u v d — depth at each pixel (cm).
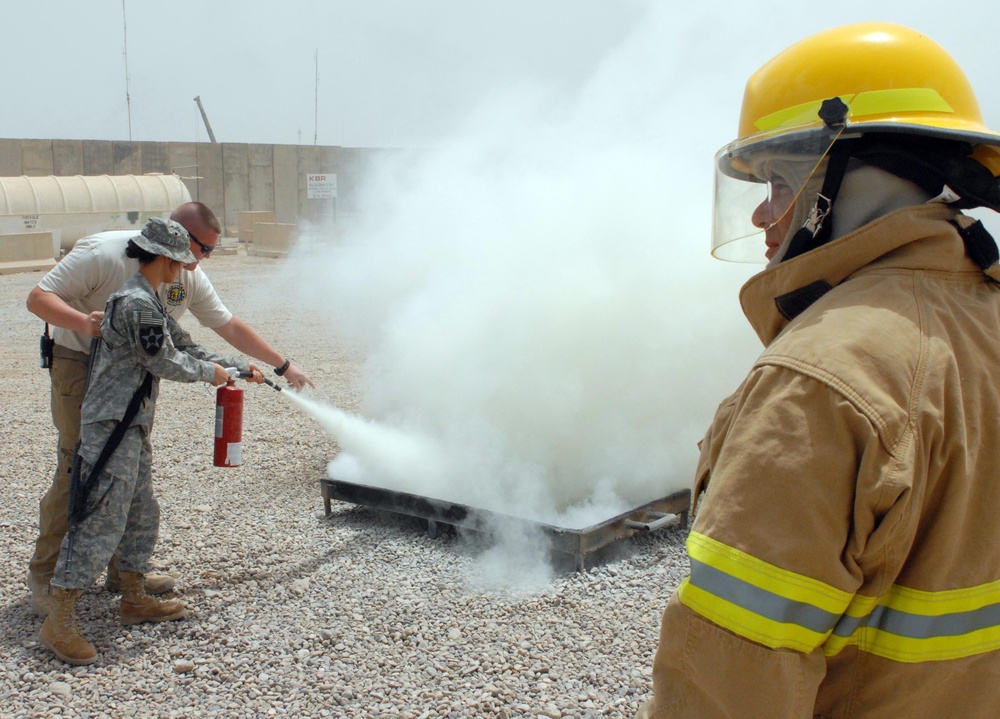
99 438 362
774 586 111
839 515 111
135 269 389
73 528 359
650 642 372
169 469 634
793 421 114
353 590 428
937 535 116
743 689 112
